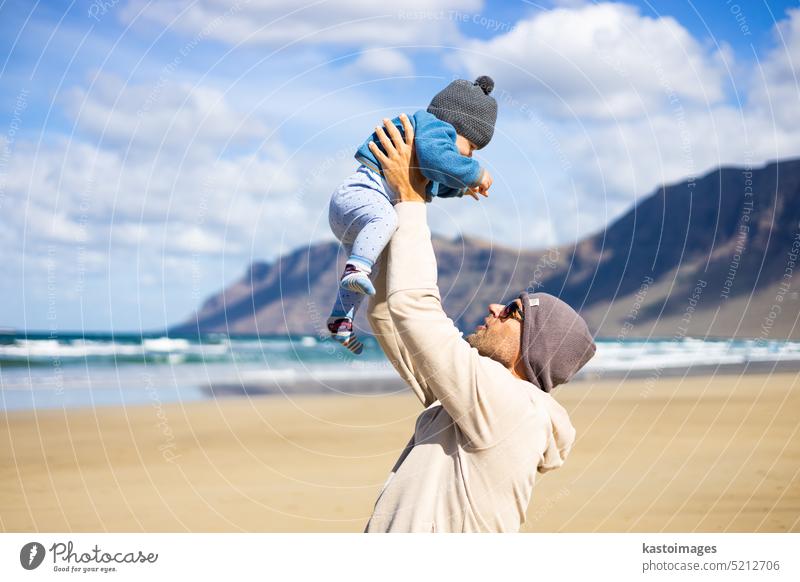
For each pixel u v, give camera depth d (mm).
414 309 2119
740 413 12500
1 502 6930
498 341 2363
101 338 29938
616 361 25406
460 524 2115
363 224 2828
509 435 2121
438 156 2691
